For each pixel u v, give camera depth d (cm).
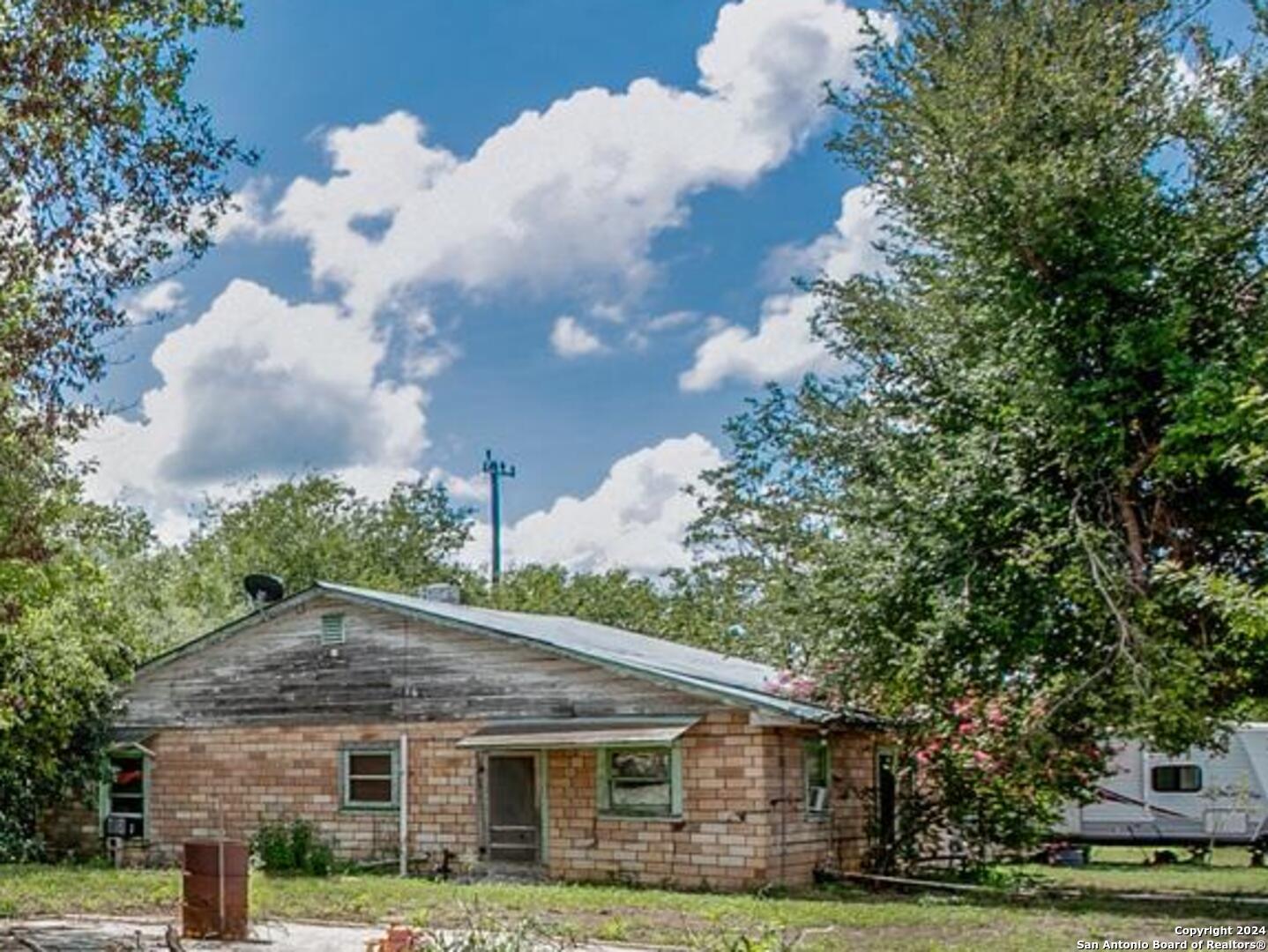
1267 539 1648
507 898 1569
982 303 1758
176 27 1116
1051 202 1630
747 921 1351
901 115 1839
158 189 1162
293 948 1212
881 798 2125
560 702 1948
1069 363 1659
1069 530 1641
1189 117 1684
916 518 1772
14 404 1196
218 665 2270
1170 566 1490
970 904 1573
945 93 1727
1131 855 2855
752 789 1772
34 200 1128
